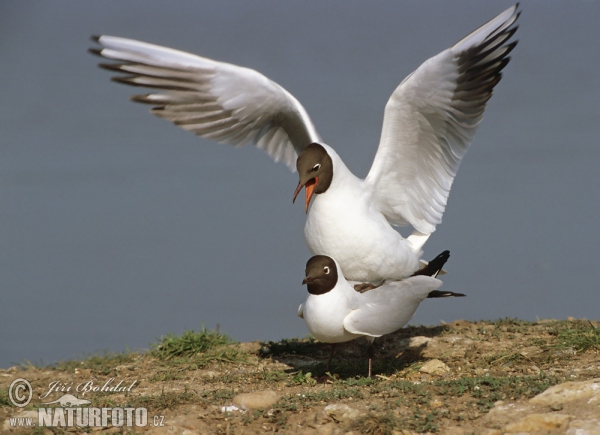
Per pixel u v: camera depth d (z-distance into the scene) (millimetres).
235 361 13406
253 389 11531
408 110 12859
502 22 12750
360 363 12922
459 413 9297
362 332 11664
